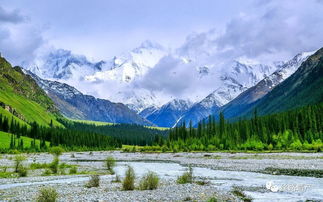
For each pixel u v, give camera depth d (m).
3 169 69.31
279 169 64.50
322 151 115.81
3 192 38.41
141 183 40.72
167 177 55.09
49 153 172.25
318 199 33.34
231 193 35.75
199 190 37.03
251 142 145.00
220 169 69.31
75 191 37.91
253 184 44.75
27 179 53.59
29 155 146.88
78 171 67.94
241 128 163.75
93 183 42.75
